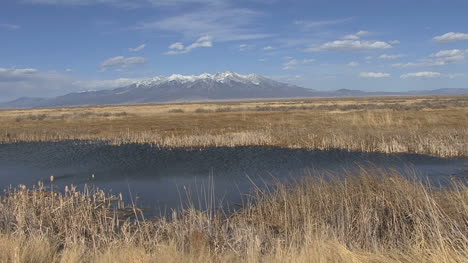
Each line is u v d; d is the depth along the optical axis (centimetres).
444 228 731
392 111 5438
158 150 2898
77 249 734
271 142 3053
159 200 1512
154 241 831
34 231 914
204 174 2056
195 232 829
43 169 2281
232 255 702
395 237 800
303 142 2947
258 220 1027
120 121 5441
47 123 5344
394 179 1002
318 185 1125
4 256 646
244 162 2362
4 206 1196
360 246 752
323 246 636
